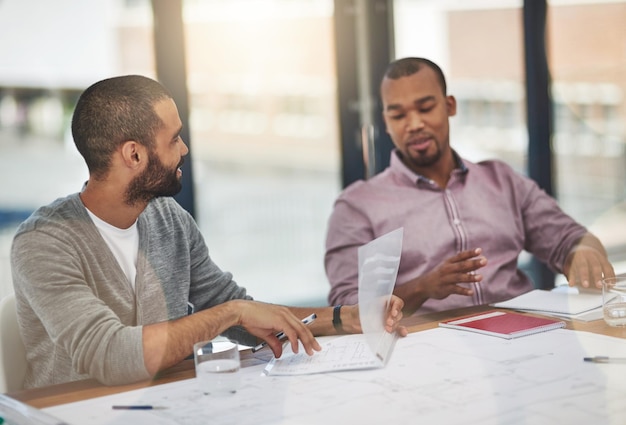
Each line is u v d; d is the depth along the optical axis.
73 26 3.73
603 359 1.61
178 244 2.10
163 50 3.83
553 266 2.74
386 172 2.75
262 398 1.46
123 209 1.92
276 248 4.38
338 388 1.50
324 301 4.55
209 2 3.95
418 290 2.24
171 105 1.90
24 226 1.82
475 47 4.68
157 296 2.01
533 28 4.87
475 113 4.75
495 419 1.31
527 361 1.61
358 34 4.28
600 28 5.11
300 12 4.20
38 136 3.73
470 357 1.65
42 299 1.72
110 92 1.85
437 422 1.31
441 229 2.65
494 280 2.63
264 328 1.72
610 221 5.28
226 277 2.23
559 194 5.08
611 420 1.30
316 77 4.27
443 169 2.73
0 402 1.50
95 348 1.60
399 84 2.67
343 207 2.69
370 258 1.69
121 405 1.45
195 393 1.51
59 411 1.43
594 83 5.13
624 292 1.85
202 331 1.67
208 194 4.09
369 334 1.60
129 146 1.85
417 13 4.43
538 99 4.92
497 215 2.70
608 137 5.23
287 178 4.33
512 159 4.91
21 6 3.63
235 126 4.10
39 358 1.83
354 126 4.31
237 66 4.07
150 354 1.59
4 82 3.63
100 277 1.88
